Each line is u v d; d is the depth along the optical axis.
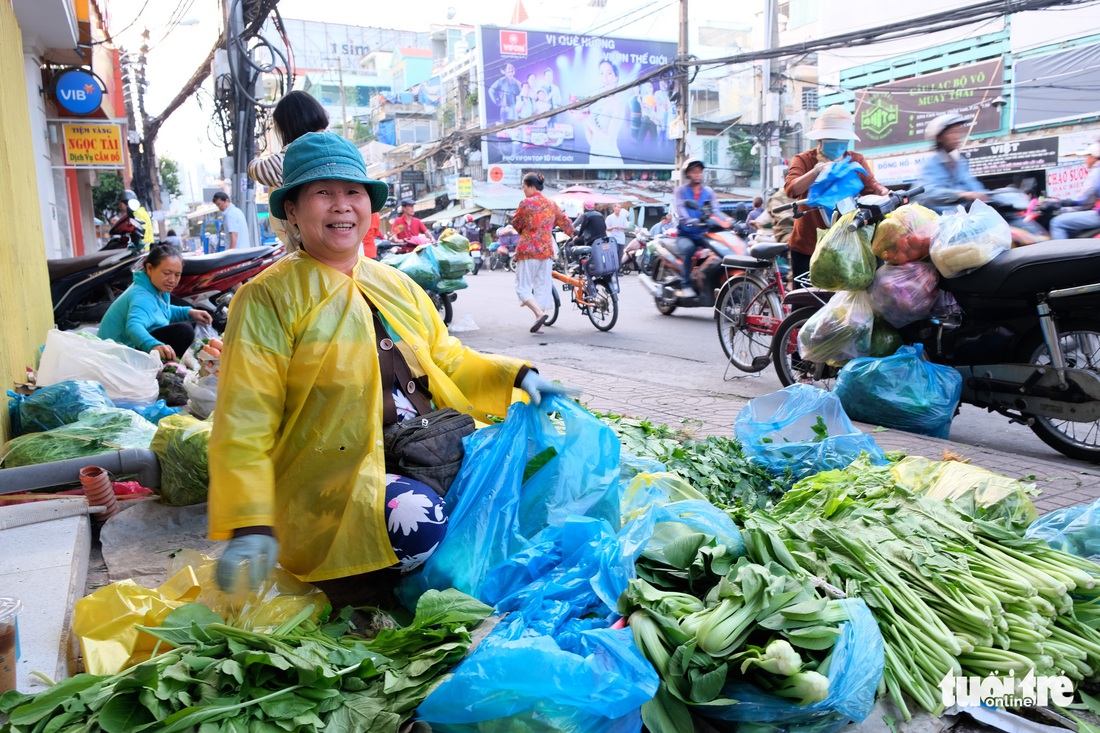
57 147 12.98
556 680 1.81
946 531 2.72
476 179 41.84
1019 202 9.06
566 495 2.68
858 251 5.16
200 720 1.75
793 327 6.22
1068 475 4.24
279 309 2.35
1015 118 16.45
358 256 2.68
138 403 4.86
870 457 3.76
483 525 2.52
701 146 40.28
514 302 14.09
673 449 3.74
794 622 2.03
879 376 4.99
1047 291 4.55
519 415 2.73
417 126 48.03
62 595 2.54
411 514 2.38
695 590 2.32
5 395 4.35
